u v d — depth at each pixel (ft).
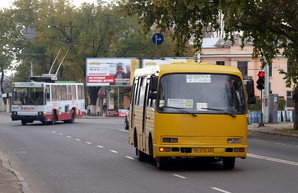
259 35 162.61
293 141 130.21
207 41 371.15
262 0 139.33
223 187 54.70
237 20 138.00
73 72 362.12
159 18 153.99
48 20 351.25
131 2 156.25
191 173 66.59
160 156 67.41
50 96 198.80
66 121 223.51
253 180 59.62
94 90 359.05
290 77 171.73
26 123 213.46
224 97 68.33
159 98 68.08
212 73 68.95
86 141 122.62
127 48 349.00
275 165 74.33
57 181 60.95
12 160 83.82
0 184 57.16
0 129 173.17
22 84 195.83
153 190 53.42
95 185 57.47
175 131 67.26
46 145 112.16
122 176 64.44
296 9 135.85
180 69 68.85
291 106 353.10
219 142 67.41
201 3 135.54
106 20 344.08
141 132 78.28
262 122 192.95
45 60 384.47
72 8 353.92
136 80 86.02
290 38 156.97
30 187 55.98
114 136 139.03
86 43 339.98
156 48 347.77
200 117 67.41
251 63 346.95
